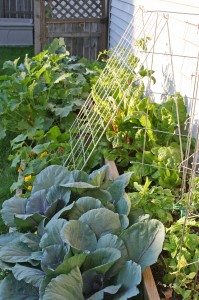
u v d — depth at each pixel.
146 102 3.39
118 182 2.70
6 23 10.57
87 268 2.15
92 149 3.41
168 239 2.35
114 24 7.39
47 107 4.56
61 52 6.23
